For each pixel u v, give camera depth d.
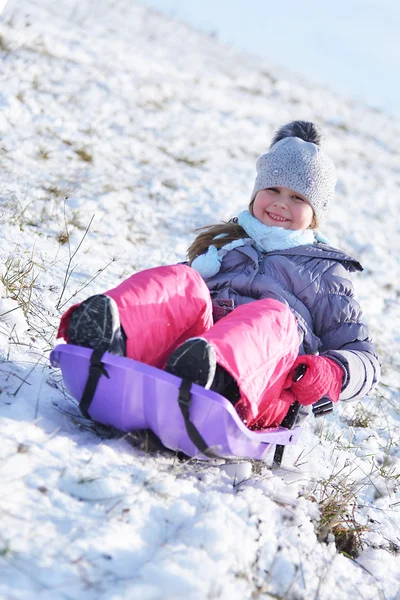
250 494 2.38
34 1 11.84
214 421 2.16
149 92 9.77
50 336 3.11
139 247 5.08
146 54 12.09
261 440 2.38
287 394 2.54
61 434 2.26
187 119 9.62
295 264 2.89
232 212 6.77
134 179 6.59
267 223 2.99
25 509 1.86
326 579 2.20
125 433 2.41
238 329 2.29
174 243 5.44
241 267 2.98
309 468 2.93
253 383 2.25
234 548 2.04
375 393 4.48
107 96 8.54
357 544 2.58
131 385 2.16
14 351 2.79
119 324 2.19
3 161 5.48
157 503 2.11
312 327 2.85
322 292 2.85
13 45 8.45
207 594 1.76
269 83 15.49
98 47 10.61
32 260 3.91
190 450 2.29
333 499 2.64
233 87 13.15
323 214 3.06
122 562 1.81
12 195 4.81
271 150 3.06
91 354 2.15
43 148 6.11
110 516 1.97
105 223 5.18
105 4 15.82
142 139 7.90
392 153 14.06
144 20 16.28
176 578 1.77
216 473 2.47
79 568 1.72
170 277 2.40
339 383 2.56
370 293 6.63
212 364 2.11
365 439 3.71
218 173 8.00
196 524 2.05
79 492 2.01
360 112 17.44
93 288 3.95
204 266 2.96
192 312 2.41
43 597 1.59
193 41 16.83
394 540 2.74
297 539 2.28
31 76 7.76
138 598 1.68
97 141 7.04
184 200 6.63
